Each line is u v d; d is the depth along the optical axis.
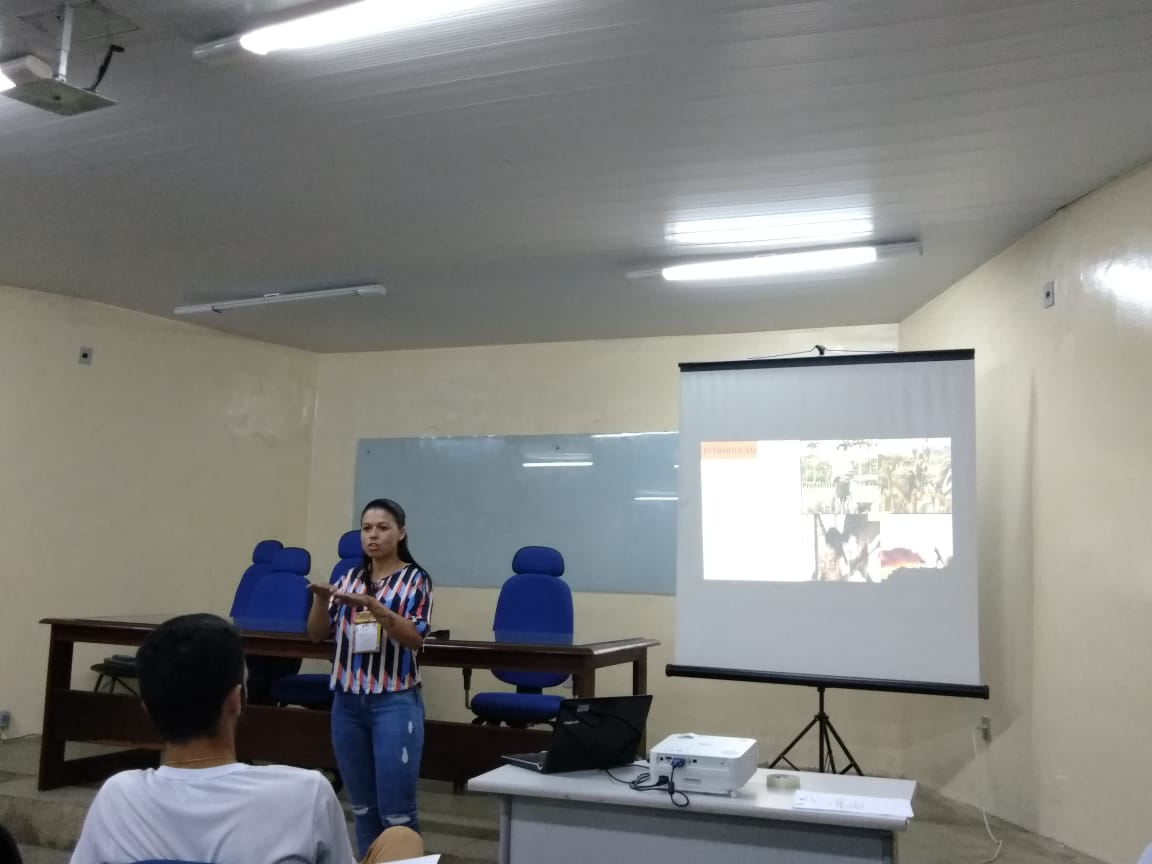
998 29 2.51
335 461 6.70
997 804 4.16
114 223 4.24
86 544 5.51
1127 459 3.33
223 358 6.27
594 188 3.69
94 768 4.36
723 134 3.19
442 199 3.86
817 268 4.54
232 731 1.43
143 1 2.48
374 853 1.66
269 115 3.14
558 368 6.20
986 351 4.43
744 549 4.33
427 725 3.84
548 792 2.29
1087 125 3.04
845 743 5.25
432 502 6.37
